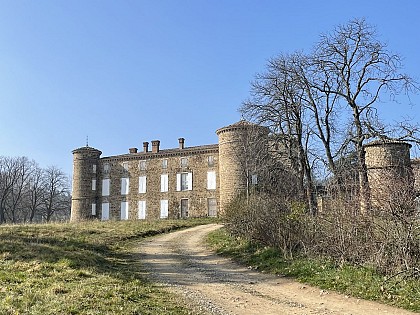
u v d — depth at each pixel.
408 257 12.27
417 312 9.96
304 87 26.00
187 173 56.69
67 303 9.69
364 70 25.38
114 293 11.13
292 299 12.01
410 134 23.14
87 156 62.38
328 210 16.02
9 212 83.44
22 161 81.25
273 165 27.11
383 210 13.35
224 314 10.39
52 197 83.44
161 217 56.69
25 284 11.55
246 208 22.23
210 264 18.86
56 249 18.14
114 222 39.62
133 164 60.25
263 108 26.48
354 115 25.41
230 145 48.09
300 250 17.14
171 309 10.40
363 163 22.31
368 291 11.67
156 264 18.75
